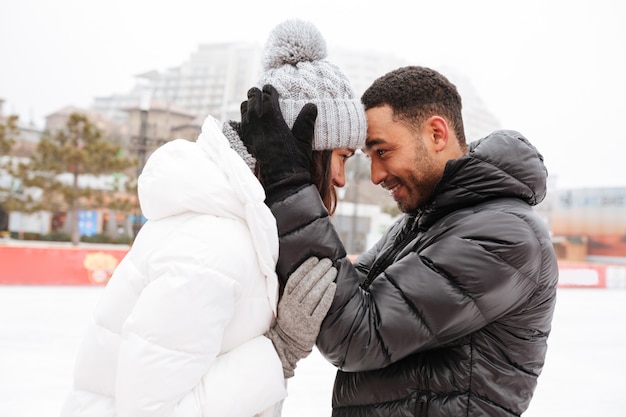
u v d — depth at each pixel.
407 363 1.01
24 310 7.36
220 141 0.86
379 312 0.93
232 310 0.80
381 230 34.03
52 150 28.03
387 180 1.12
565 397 4.52
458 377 0.97
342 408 1.11
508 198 1.03
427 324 0.93
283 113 0.92
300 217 0.89
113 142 38.94
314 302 0.86
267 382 0.82
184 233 0.80
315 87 0.95
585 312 10.27
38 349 5.36
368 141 1.09
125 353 0.76
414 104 1.05
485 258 0.94
